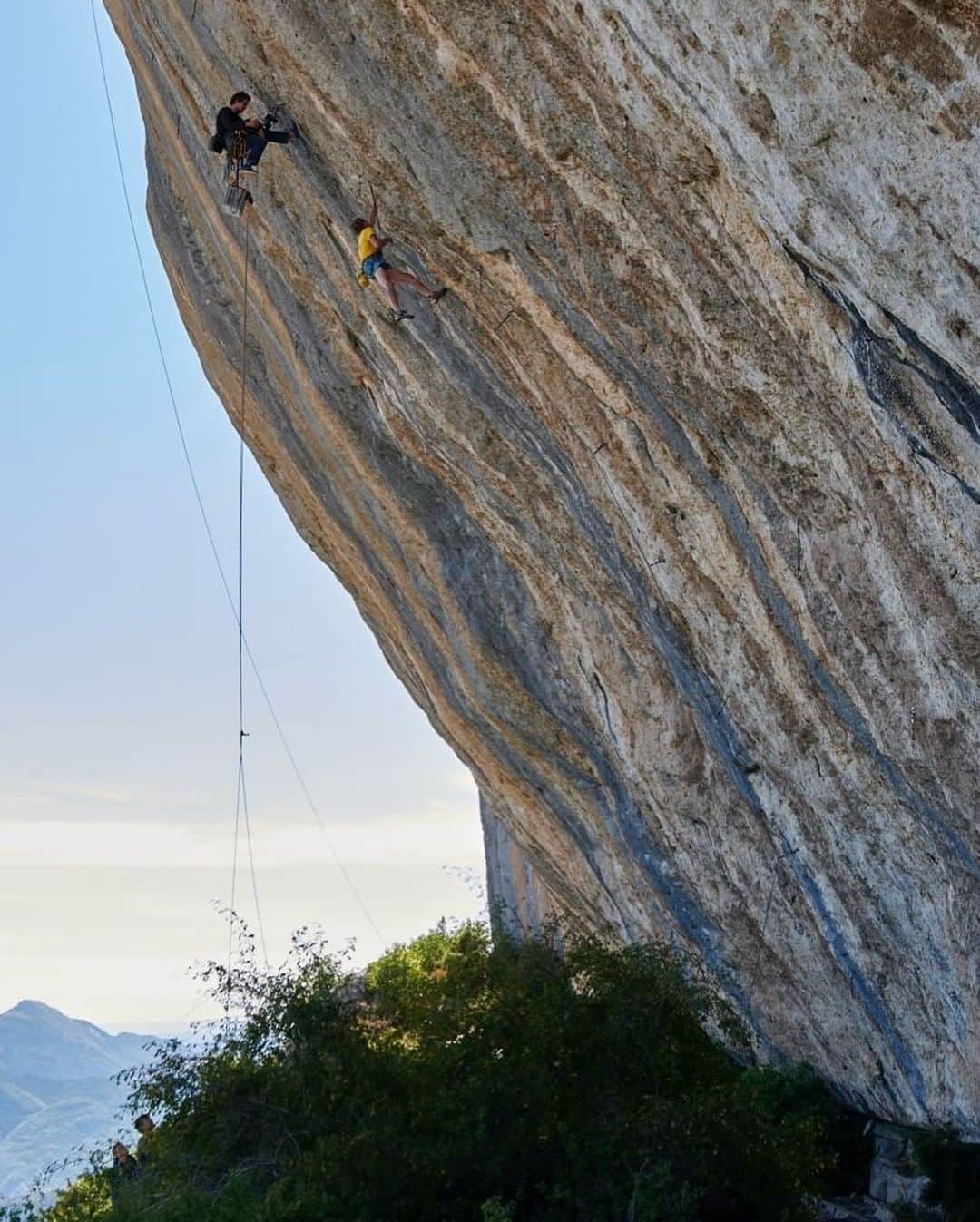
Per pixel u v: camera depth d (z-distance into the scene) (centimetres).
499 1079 1716
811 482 1294
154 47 1905
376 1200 1672
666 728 1830
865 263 1033
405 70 1386
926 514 1167
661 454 1476
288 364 2080
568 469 1655
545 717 2048
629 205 1266
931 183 952
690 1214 1608
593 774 2094
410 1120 1719
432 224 1513
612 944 2305
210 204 2033
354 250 1712
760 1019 1984
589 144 1258
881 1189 1889
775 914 1800
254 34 1562
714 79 1049
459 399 1734
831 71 966
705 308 1260
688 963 2019
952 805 1334
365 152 1516
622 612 1789
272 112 1644
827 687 1434
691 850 1905
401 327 1727
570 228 1355
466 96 1345
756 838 1767
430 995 1838
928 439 1109
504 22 1252
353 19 1399
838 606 1330
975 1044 1527
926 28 902
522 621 1975
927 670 1267
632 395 1449
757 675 1554
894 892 1554
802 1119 1841
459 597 2017
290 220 1809
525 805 2366
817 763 1549
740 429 1333
